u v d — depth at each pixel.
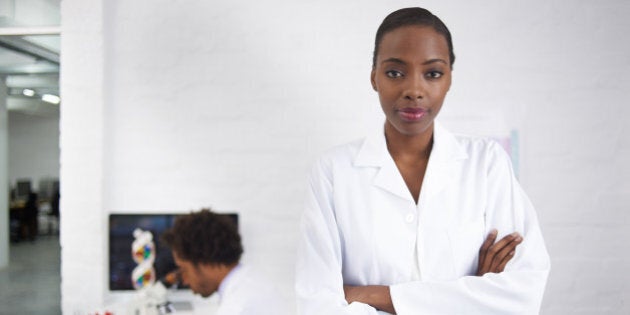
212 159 2.23
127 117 2.27
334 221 0.94
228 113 2.22
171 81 2.24
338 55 2.15
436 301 0.84
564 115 2.07
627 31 2.05
